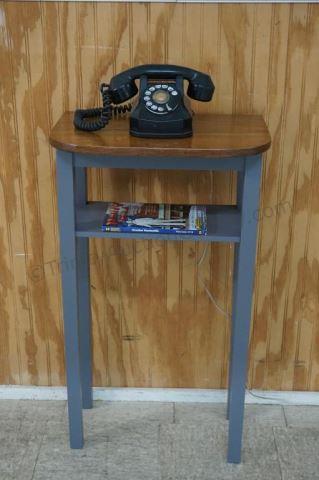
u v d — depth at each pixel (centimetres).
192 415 222
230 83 193
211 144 162
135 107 170
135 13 186
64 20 188
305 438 212
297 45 188
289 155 199
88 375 221
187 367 228
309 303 217
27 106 197
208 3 185
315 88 192
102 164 169
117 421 220
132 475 196
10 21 188
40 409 225
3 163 203
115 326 224
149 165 169
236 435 198
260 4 184
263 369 227
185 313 221
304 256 211
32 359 229
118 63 192
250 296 183
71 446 206
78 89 195
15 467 198
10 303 221
